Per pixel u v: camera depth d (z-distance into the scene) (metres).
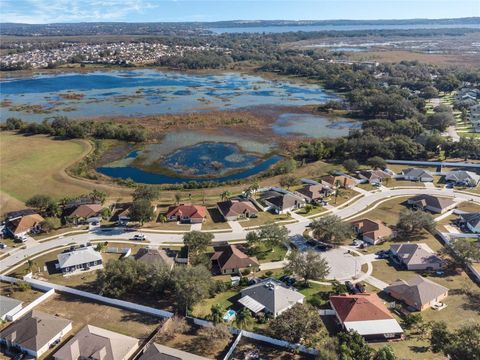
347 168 154.00
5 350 68.56
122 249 102.19
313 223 107.19
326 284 86.75
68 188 141.25
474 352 58.47
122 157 175.50
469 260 91.19
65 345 66.12
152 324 74.38
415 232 110.25
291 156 176.25
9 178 147.75
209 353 66.69
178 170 161.88
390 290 82.44
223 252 97.81
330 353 61.16
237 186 145.50
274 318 73.75
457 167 158.25
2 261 98.69
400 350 66.56
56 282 89.31
